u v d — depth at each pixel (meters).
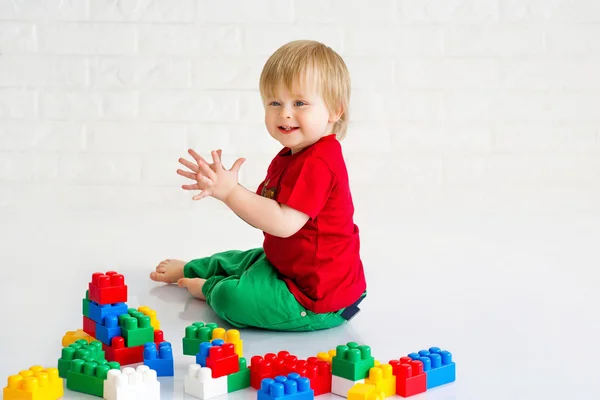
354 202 2.65
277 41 2.61
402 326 1.55
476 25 2.65
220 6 2.59
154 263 1.98
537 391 1.25
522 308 1.65
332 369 1.24
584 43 2.67
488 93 2.67
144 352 1.30
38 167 2.61
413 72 2.65
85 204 2.63
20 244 2.11
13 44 2.57
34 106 2.59
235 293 1.52
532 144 2.70
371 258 2.02
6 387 1.16
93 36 2.58
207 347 1.24
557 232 2.30
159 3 2.58
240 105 2.62
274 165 1.58
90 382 1.21
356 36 2.63
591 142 2.71
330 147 1.52
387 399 1.21
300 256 1.52
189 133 2.63
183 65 2.60
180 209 2.61
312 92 1.49
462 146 2.69
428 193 2.68
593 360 1.38
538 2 2.65
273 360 1.26
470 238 2.23
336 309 1.53
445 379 1.28
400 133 2.67
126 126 2.61
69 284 1.78
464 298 1.71
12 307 1.62
